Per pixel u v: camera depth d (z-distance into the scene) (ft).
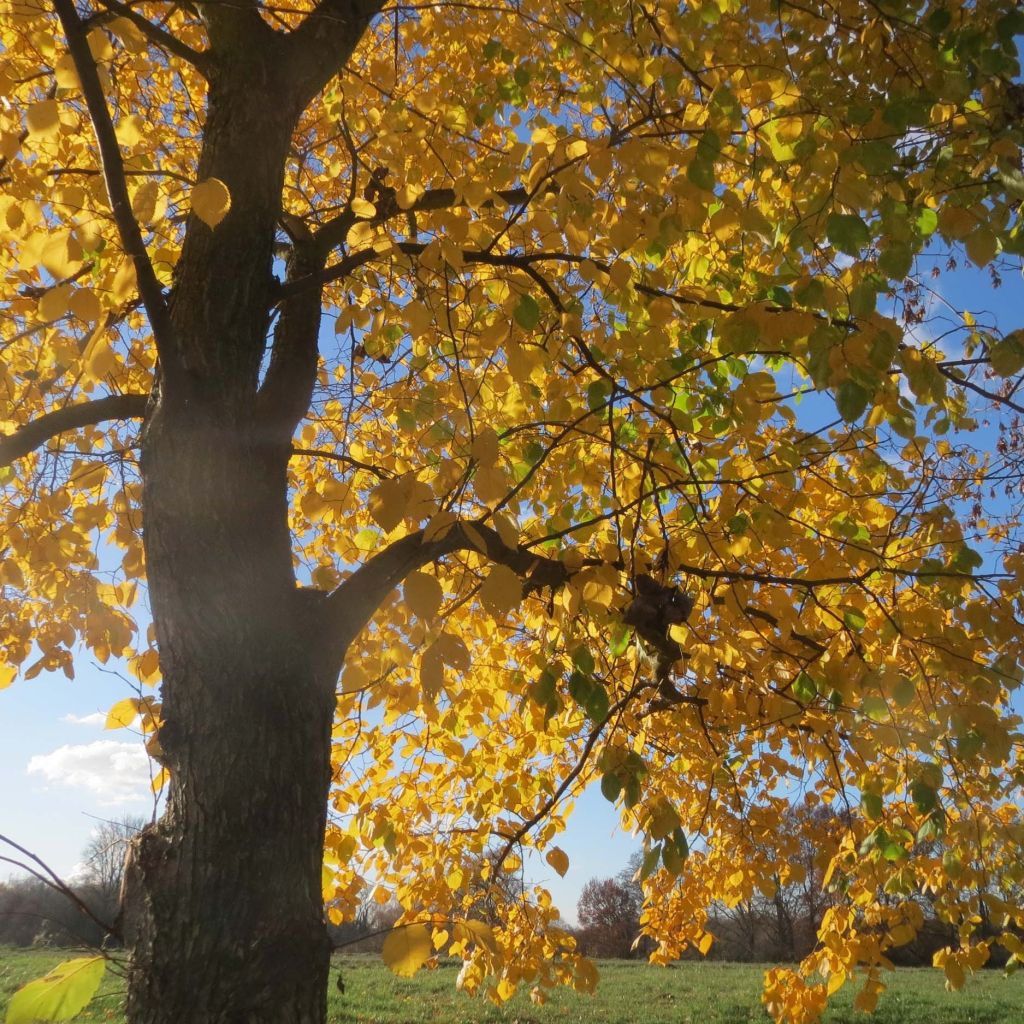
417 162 12.90
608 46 11.13
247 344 9.14
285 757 7.86
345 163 15.08
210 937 7.04
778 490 12.62
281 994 7.09
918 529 11.38
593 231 10.41
